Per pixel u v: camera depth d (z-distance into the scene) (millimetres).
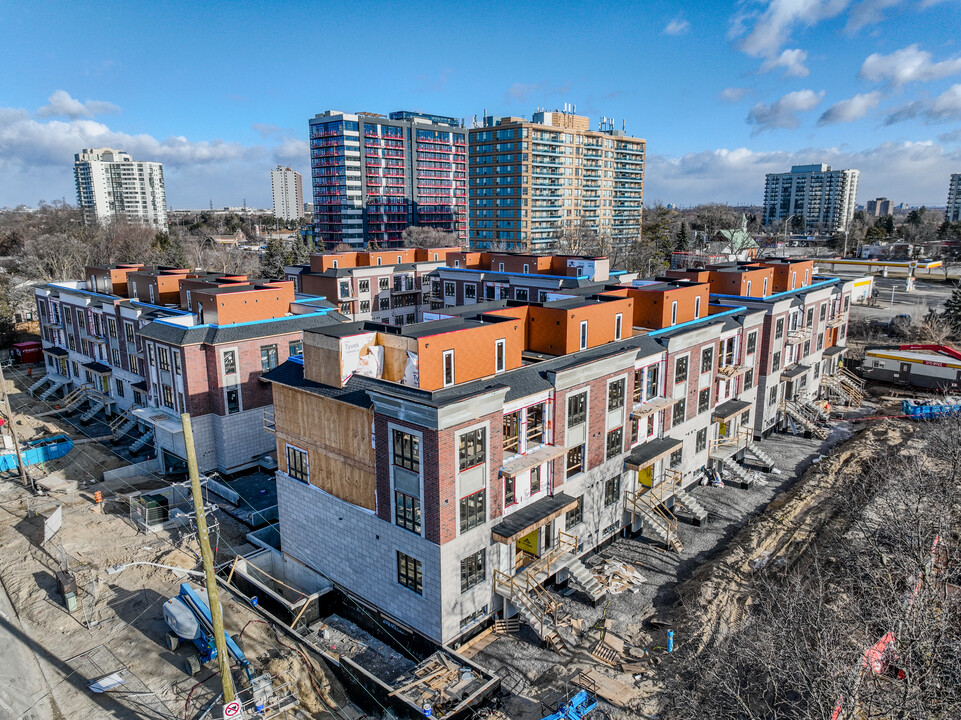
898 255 174500
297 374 34000
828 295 64000
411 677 28219
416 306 94625
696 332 42875
